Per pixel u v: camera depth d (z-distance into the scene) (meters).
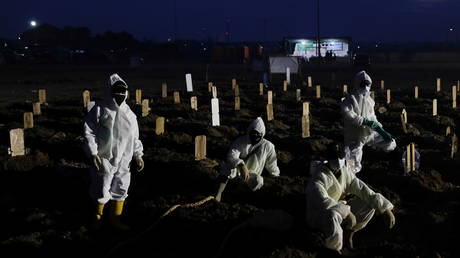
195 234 6.93
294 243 6.55
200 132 14.02
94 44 83.44
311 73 41.75
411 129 14.92
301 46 58.44
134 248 6.69
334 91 26.05
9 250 6.58
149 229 7.11
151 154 10.97
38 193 8.81
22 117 16.38
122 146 6.98
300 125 15.64
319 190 6.28
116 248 6.59
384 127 15.05
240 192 8.60
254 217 6.92
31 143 12.26
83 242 6.82
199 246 6.66
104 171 6.89
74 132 14.35
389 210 6.49
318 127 15.51
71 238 6.92
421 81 33.59
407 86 29.95
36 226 7.36
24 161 10.05
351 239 6.72
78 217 7.65
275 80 33.84
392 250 6.64
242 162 7.58
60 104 20.20
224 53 62.59
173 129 14.46
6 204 8.34
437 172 10.12
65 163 10.33
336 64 55.25
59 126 14.92
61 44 84.75
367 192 6.48
